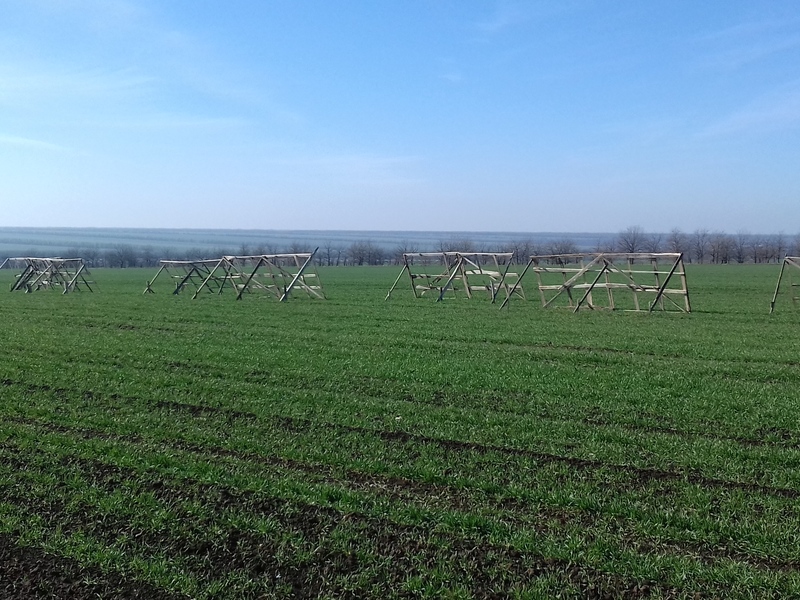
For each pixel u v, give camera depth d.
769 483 8.42
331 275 71.81
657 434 10.60
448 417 11.85
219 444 10.61
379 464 9.37
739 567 6.31
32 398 13.70
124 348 20.05
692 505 7.71
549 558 6.67
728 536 6.96
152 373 16.14
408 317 28.08
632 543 6.89
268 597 6.27
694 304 33.62
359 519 7.65
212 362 17.59
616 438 10.35
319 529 7.49
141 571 6.76
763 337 21.20
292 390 14.23
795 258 28.50
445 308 31.98
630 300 36.31
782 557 6.53
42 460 9.84
